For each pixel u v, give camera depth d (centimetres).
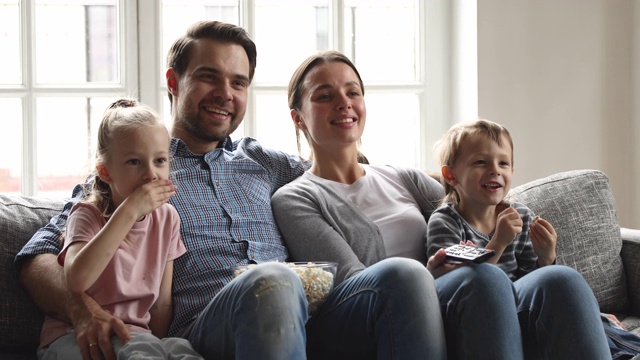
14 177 263
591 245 232
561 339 166
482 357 161
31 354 186
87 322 162
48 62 265
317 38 286
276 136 281
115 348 159
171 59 216
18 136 262
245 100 217
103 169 178
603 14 291
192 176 204
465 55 286
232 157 216
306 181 216
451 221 203
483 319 162
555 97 288
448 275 172
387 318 161
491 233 208
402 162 293
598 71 291
